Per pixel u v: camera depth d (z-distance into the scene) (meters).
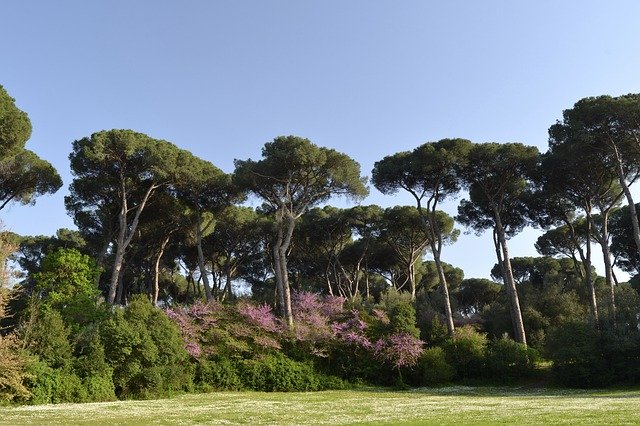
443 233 52.22
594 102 32.72
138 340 26.00
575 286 48.47
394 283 61.59
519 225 45.19
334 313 37.19
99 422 15.12
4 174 35.50
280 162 37.81
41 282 29.97
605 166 35.81
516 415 15.45
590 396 23.58
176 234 47.28
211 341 32.19
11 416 16.78
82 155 36.91
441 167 38.81
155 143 38.09
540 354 36.34
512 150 38.12
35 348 23.36
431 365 33.78
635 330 29.95
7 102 30.30
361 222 52.19
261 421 16.00
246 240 51.31
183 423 15.49
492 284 67.81
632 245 47.75
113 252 48.53
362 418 16.42
